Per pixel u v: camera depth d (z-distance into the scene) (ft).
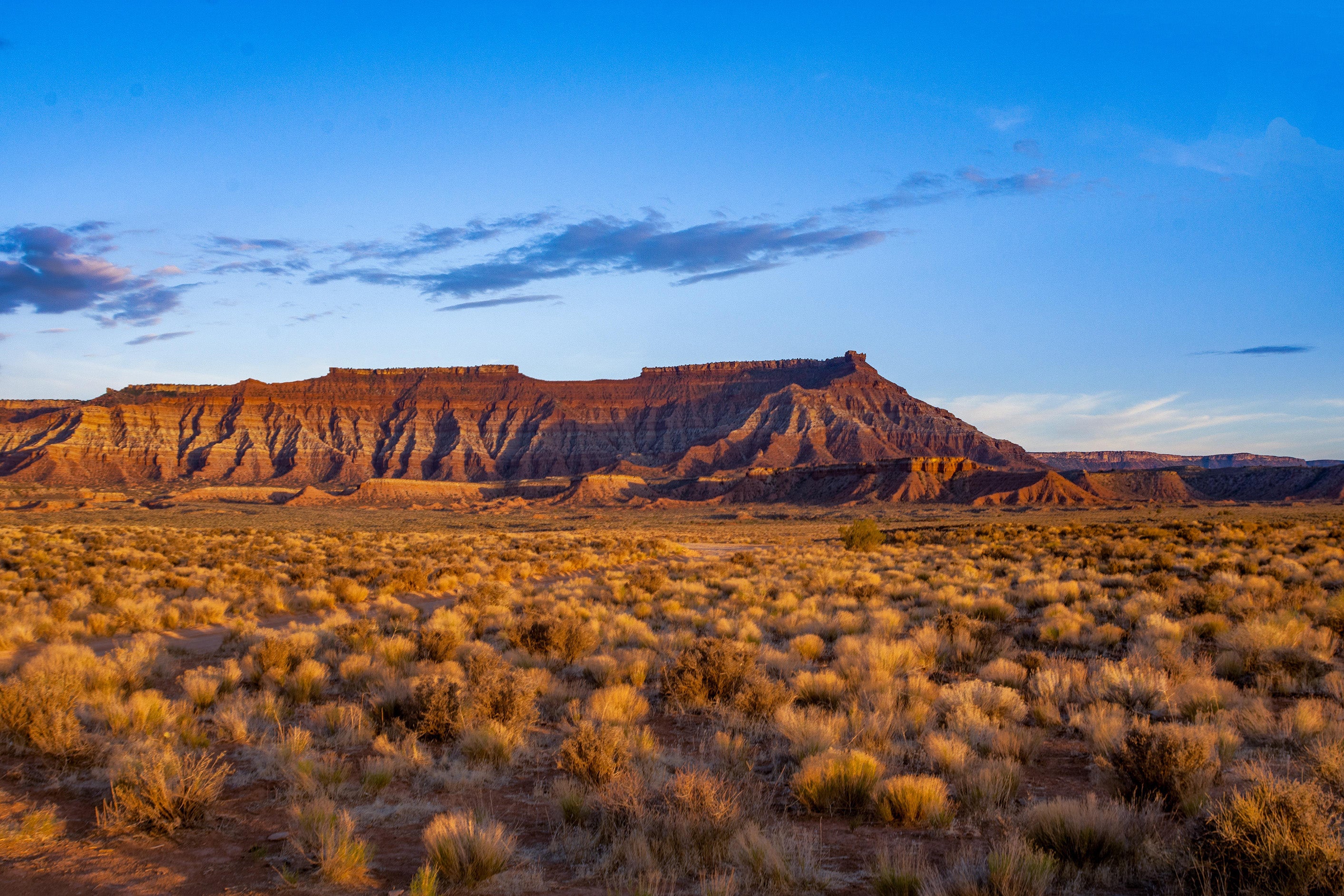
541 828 22.40
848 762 24.36
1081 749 29.84
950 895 16.84
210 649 55.57
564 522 432.25
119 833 21.77
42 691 31.22
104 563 114.21
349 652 51.88
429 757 28.68
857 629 57.11
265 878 18.75
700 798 21.31
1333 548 113.50
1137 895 17.11
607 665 43.57
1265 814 17.24
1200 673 39.60
